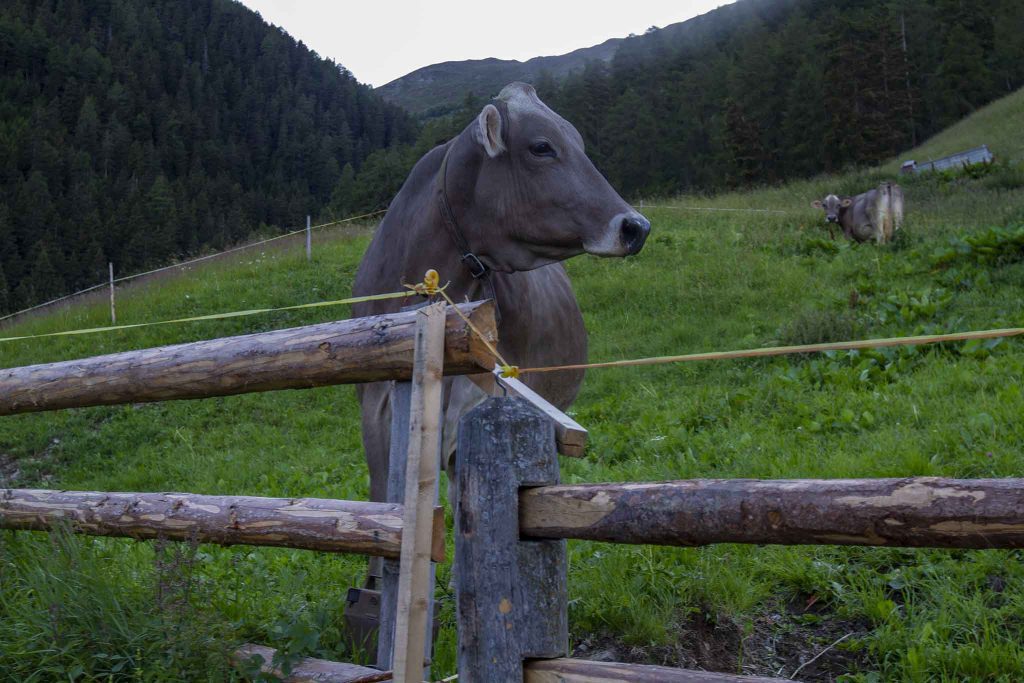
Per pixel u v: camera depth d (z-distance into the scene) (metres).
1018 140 36.88
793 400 7.32
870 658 3.72
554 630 2.26
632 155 76.31
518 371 2.47
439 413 2.38
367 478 7.18
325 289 15.72
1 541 3.55
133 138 144.12
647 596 4.12
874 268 13.02
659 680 2.01
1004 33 67.25
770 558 4.45
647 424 7.41
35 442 10.99
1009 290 9.71
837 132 57.69
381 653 2.82
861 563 4.31
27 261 79.94
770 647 3.92
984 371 6.88
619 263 15.46
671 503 1.99
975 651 3.44
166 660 2.78
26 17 172.75
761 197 25.86
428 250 4.15
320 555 4.98
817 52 75.81
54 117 132.75
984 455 5.09
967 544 1.65
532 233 3.91
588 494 2.15
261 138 167.50
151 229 90.25
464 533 2.29
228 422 10.95
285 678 2.86
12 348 14.91
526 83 4.08
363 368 2.57
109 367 3.34
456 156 4.05
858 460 5.36
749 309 12.21
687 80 85.62
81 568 3.22
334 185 160.38
